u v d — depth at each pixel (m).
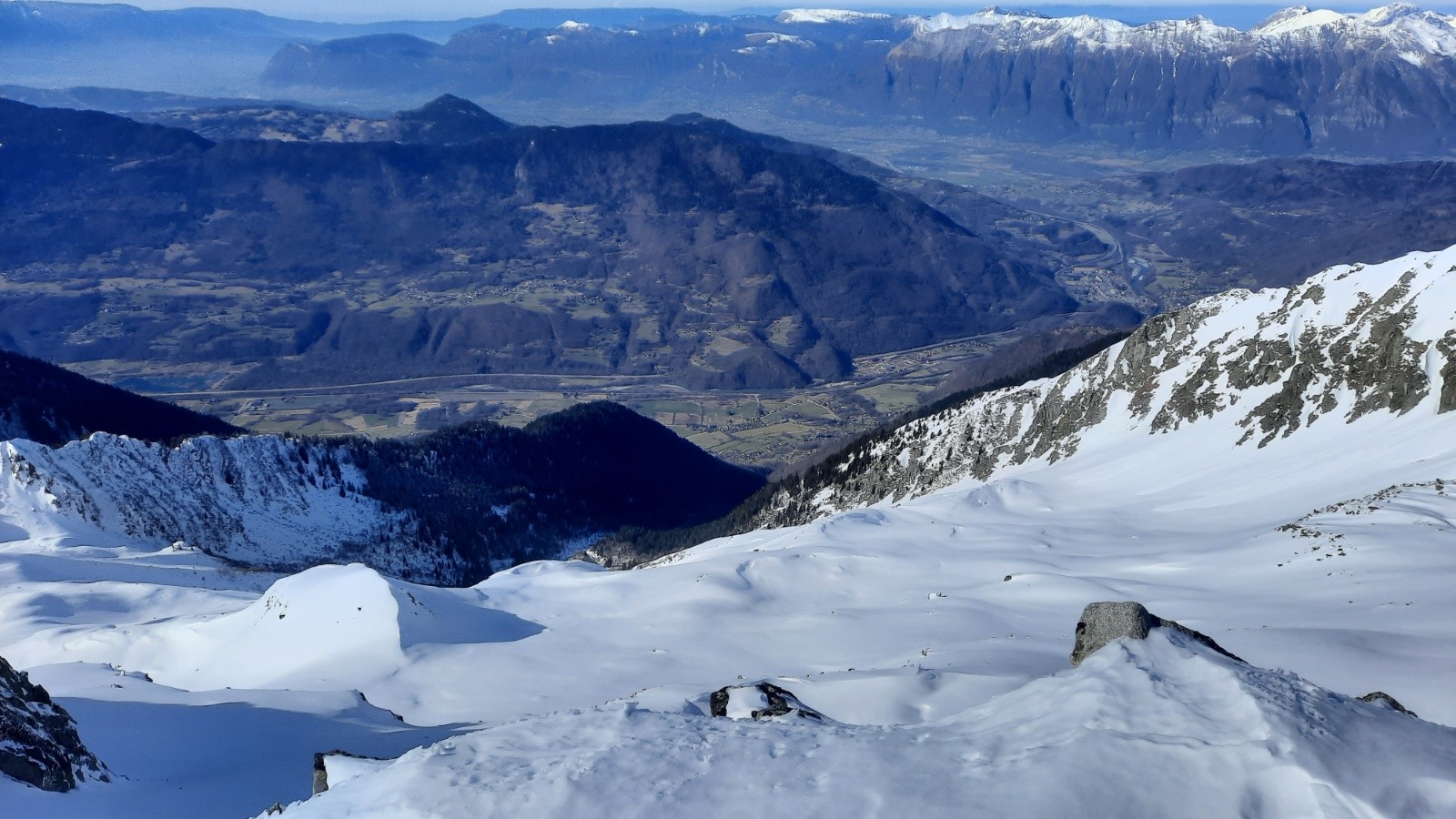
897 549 83.81
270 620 71.44
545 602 77.19
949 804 17.09
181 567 119.12
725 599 72.50
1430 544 58.56
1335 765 16.92
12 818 29.20
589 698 53.19
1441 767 16.89
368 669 61.56
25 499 136.50
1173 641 22.53
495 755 21.42
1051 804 16.64
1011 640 52.56
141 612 94.25
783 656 57.81
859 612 65.94
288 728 45.81
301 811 20.39
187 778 36.97
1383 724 18.36
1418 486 72.06
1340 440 94.50
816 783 18.48
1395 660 38.03
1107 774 17.23
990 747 19.30
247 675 66.44
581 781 19.09
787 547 88.00
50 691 52.25
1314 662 38.47
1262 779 16.88
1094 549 79.88
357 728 46.88
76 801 31.95
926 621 60.78
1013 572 73.81
